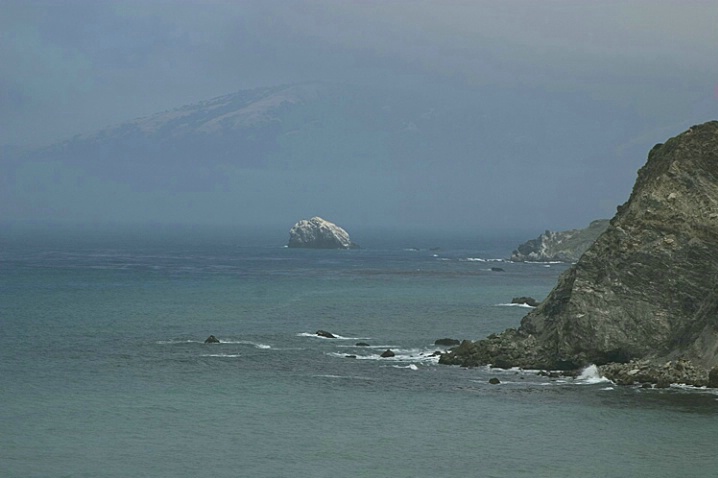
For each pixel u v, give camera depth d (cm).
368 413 15412
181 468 12762
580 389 16662
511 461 13000
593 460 13000
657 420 14675
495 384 17212
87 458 13138
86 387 17262
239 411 15562
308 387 17238
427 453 13350
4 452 13350
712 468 12688
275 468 12769
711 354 16700
